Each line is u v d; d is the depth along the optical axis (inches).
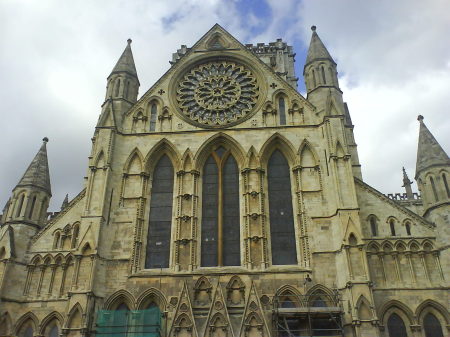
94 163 2571.4
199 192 2576.3
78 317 2122.3
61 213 2504.9
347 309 2095.2
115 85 2947.8
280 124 2751.0
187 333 2101.4
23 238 2423.7
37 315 2230.6
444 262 2199.8
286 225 2456.9
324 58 2935.5
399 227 2332.7
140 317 2135.8
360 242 2209.6
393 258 2250.2
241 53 3038.9
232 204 2549.2
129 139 2736.2
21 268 2352.4
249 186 2536.9
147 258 2416.3
